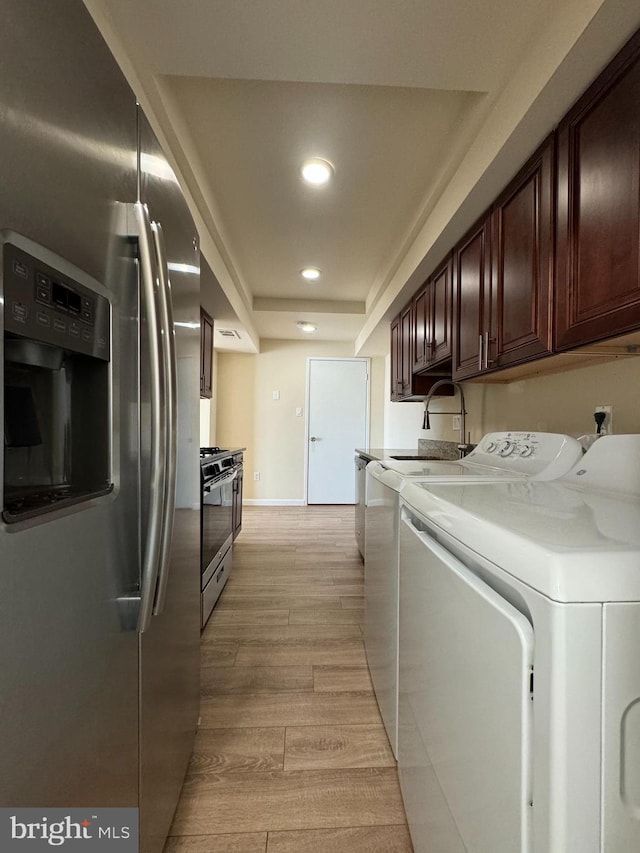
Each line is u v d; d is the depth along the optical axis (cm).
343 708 152
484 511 75
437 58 119
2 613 45
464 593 68
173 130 150
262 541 368
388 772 124
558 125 120
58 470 65
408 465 160
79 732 60
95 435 68
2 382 45
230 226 246
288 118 158
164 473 80
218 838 104
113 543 70
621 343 112
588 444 132
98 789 66
